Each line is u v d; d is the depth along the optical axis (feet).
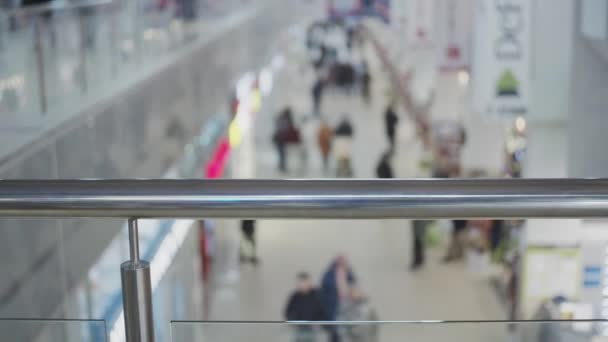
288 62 77.41
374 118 73.31
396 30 65.36
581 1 29.84
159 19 40.65
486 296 39.73
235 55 62.13
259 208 4.66
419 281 42.29
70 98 27.43
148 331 4.99
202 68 47.42
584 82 29.60
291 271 45.37
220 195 4.66
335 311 36.58
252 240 46.26
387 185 4.70
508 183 4.71
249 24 70.18
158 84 35.40
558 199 4.65
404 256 46.29
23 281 19.62
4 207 4.70
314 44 76.79
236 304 41.19
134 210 4.68
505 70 33.12
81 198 4.67
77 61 28.53
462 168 55.57
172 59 39.55
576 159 30.55
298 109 74.64
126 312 4.94
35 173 21.85
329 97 75.97
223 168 55.67
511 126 44.42
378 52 75.20
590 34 29.35
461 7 45.06
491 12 32.81
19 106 23.45
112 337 5.06
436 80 63.36
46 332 5.07
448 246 44.93
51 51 26.18
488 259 41.45
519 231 36.70
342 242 49.55
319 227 52.49
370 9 75.82
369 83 75.72
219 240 50.49
